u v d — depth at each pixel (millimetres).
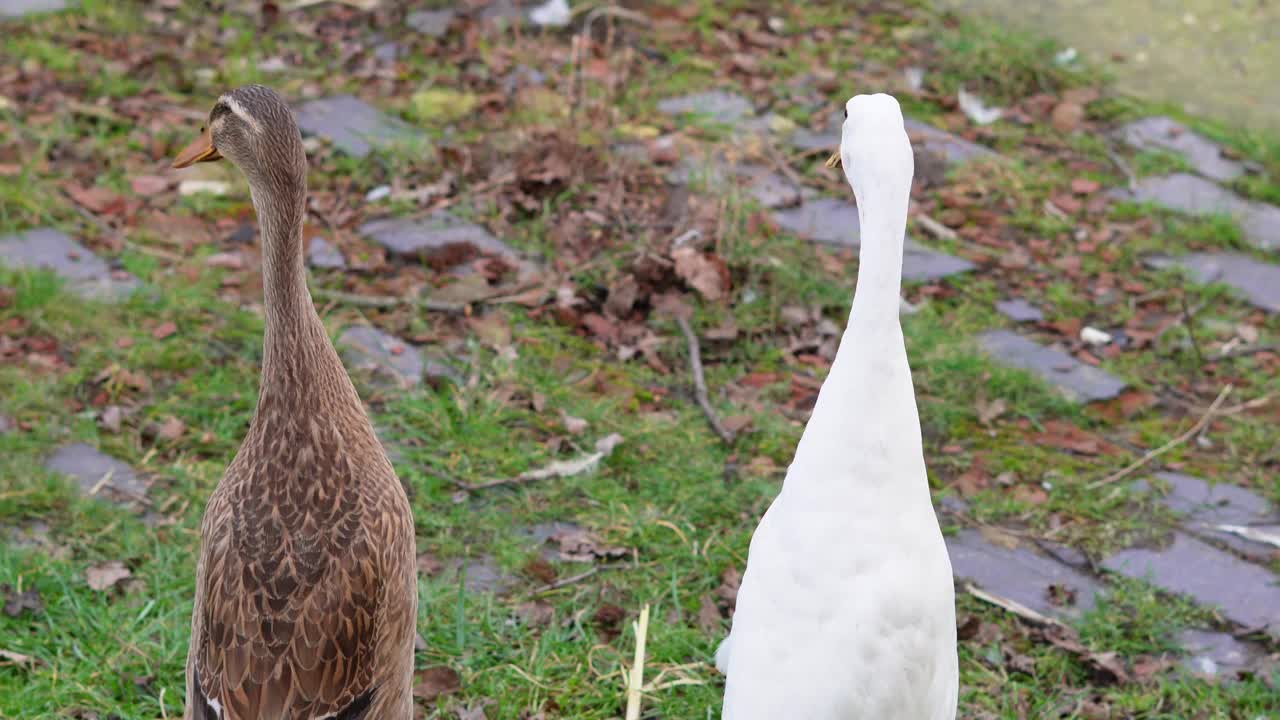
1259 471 4918
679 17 8281
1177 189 6836
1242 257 6293
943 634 2805
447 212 6191
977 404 5180
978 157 7000
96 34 7629
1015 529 4598
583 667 3916
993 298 5906
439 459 4707
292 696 2922
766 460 4820
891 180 2645
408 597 3117
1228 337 5734
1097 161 7078
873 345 2678
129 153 6516
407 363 5184
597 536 4426
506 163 6539
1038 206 6656
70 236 5820
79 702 3682
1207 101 7758
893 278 2668
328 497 2975
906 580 2711
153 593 4062
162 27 7766
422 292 5598
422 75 7414
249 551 2934
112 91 7012
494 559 4332
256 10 8031
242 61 7430
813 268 5883
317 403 3000
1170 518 4660
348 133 6766
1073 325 5707
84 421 4750
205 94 7109
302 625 2912
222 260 5727
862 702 2742
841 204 6469
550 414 4988
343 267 5723
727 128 7012
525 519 4496
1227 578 4383
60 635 3900
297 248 3012
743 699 2826
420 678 3834
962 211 6562
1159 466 4938
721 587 4227
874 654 2717
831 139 7035
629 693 3672
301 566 2926
